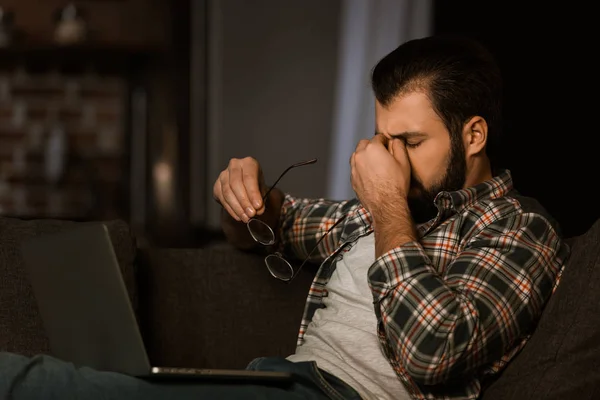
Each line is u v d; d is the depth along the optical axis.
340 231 2.32
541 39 5.35
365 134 5.59
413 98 2.02
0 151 6.06
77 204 6.10
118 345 1.74
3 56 5.86
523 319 1.88
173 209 5.72
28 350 2.14
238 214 2.27
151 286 2.39
